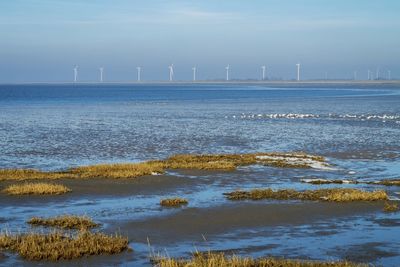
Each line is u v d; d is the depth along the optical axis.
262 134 91.06
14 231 31.61
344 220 35.28
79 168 54.59
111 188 45.59
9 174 51.00
